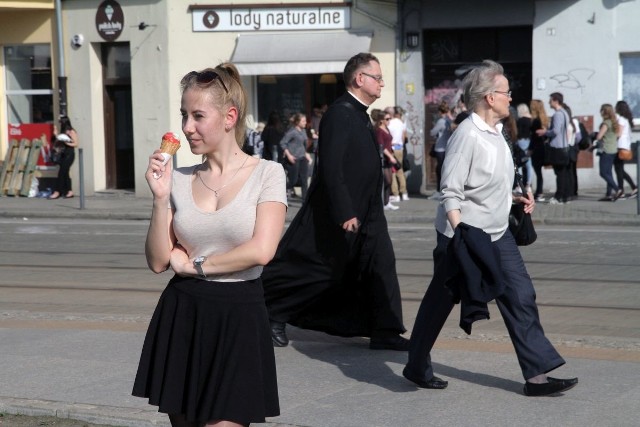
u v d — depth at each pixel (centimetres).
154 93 2862
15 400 781
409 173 2794
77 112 2984
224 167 527
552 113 2689
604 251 1683
